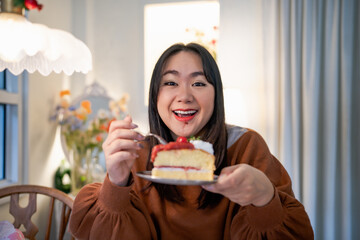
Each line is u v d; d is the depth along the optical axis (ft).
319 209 8.39
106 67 9.57
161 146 2.82
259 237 2.88
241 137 3.75
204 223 3.31
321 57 8.51
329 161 8.18
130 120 2.95
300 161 8.55
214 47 9.36
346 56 8.21
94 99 8.95
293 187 8.37
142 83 9.50
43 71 4.54
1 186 6.49
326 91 8.34
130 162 2.93
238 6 9.18
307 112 8.34
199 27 9.46
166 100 3.30
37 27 4.04
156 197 3.54
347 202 8.09
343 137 8.23
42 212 7.67
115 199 3.03
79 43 4.46
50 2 8.07
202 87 3.30
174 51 3.41
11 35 3.73
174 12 9.54
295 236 2.89
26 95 7.11
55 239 7.53
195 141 3.00
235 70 9.15
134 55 9.54
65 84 9.05
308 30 8.43
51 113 8.20
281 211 2.85
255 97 9.03
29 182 7.19
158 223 3.43
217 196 3.36
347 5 8.23
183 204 3.44
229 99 8.31
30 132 7.23
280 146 8.73
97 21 9.61
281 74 8.73
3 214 6.31
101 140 8.27
